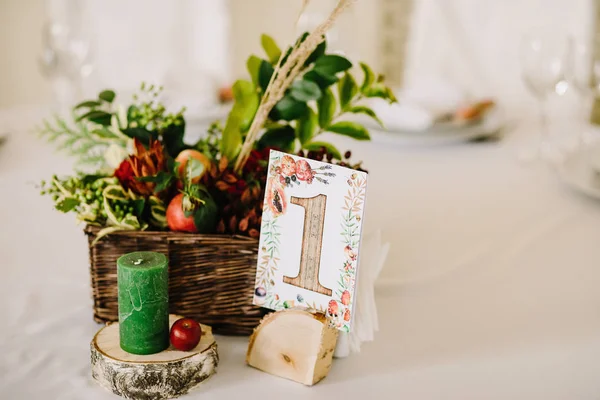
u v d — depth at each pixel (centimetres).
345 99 90
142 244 82
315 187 77
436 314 90
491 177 131
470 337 85
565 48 131
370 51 228
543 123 142
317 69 87
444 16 196
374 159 138
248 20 249
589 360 81
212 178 82
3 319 88
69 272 99
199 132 131
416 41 204
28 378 77
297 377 77
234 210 82
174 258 81
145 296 73
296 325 76
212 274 82
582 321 88
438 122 147
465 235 109
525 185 128
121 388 74
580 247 106
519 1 183
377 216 115
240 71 246
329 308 77
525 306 91
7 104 236
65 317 88
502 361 80
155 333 74
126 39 229
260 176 83
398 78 231
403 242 107
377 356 81
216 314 83
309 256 78
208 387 76
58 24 147
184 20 234
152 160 82
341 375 78
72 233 111
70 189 83
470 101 151
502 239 108
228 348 82
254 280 81
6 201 119
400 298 93
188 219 80
